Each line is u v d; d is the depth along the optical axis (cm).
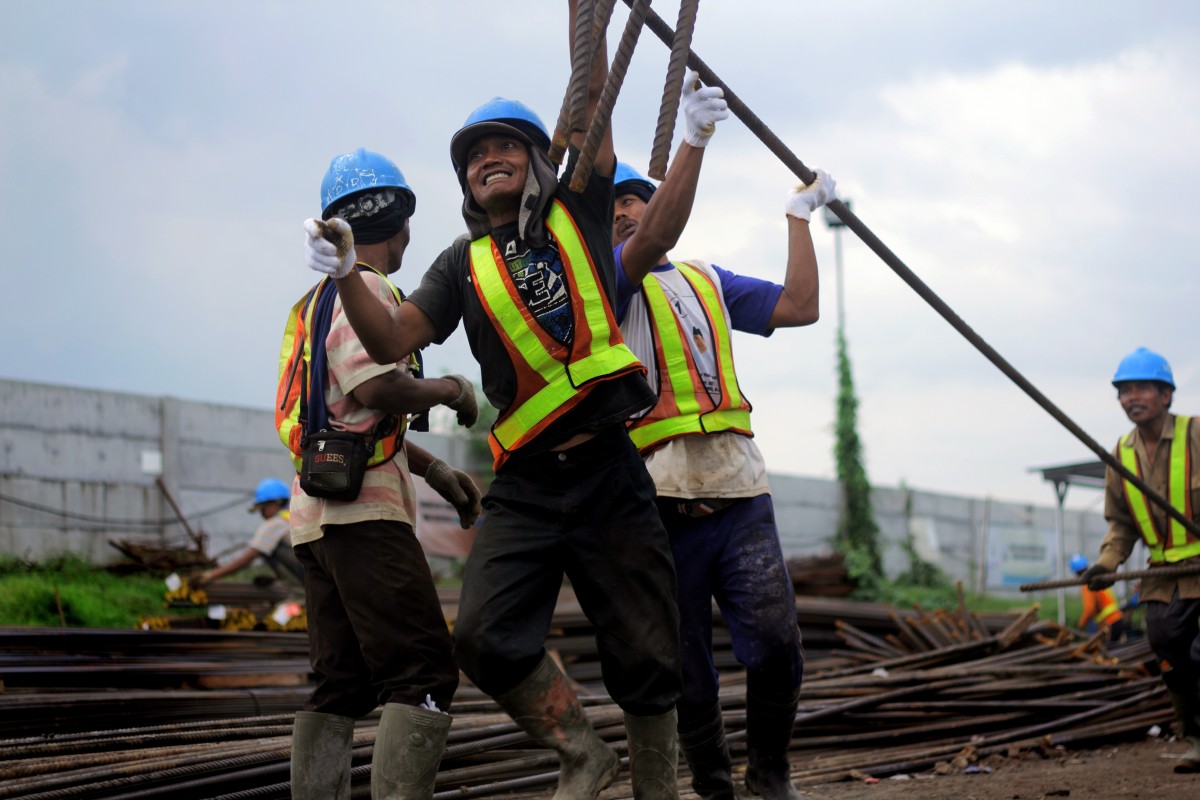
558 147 323
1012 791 546
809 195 447
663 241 371
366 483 369
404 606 363
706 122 358
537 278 341
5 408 1420
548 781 514
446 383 373
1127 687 799
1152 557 671
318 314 378
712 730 432
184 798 445
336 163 398
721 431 423
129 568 1235
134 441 1545
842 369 2555
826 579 1636
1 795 417
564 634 1010
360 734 519
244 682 687
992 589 2866
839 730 693
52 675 611
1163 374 656
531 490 345
